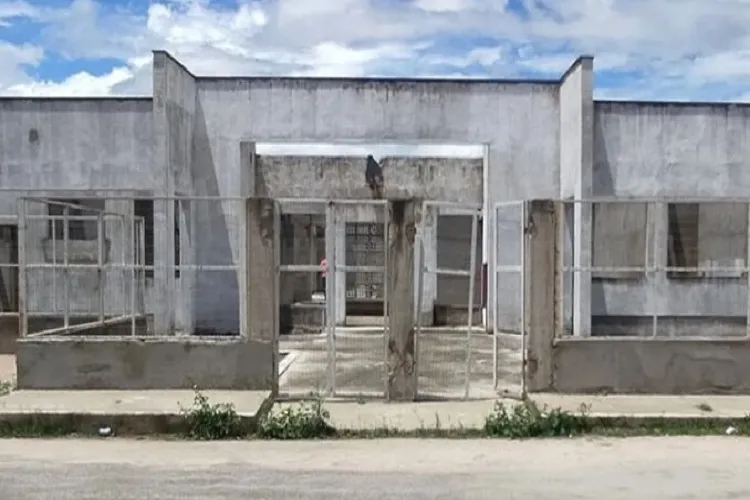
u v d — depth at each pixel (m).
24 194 17.45
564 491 6.33
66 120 17.64
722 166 17.78
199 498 6.14
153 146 17.27
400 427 8.49
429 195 21.75
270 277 9.78
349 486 6.46
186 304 17.89
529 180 18.92
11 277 17.03
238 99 18.67
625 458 7.39
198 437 8.29
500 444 7.95
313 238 21.61
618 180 17.72
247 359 9.77
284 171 21.88
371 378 11.52
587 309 17.16
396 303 9.70
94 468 7.02
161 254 16.75
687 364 9.84
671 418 8.63
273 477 6.73
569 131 18.09
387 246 9.71
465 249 20.94
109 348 9.83
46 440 8.18
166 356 9.81
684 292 17.30
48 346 9.84
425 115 18.75
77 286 16.48
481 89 18.81
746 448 7.80
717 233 17.45
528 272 9.77
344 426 8.52
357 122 18.69
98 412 8.53
